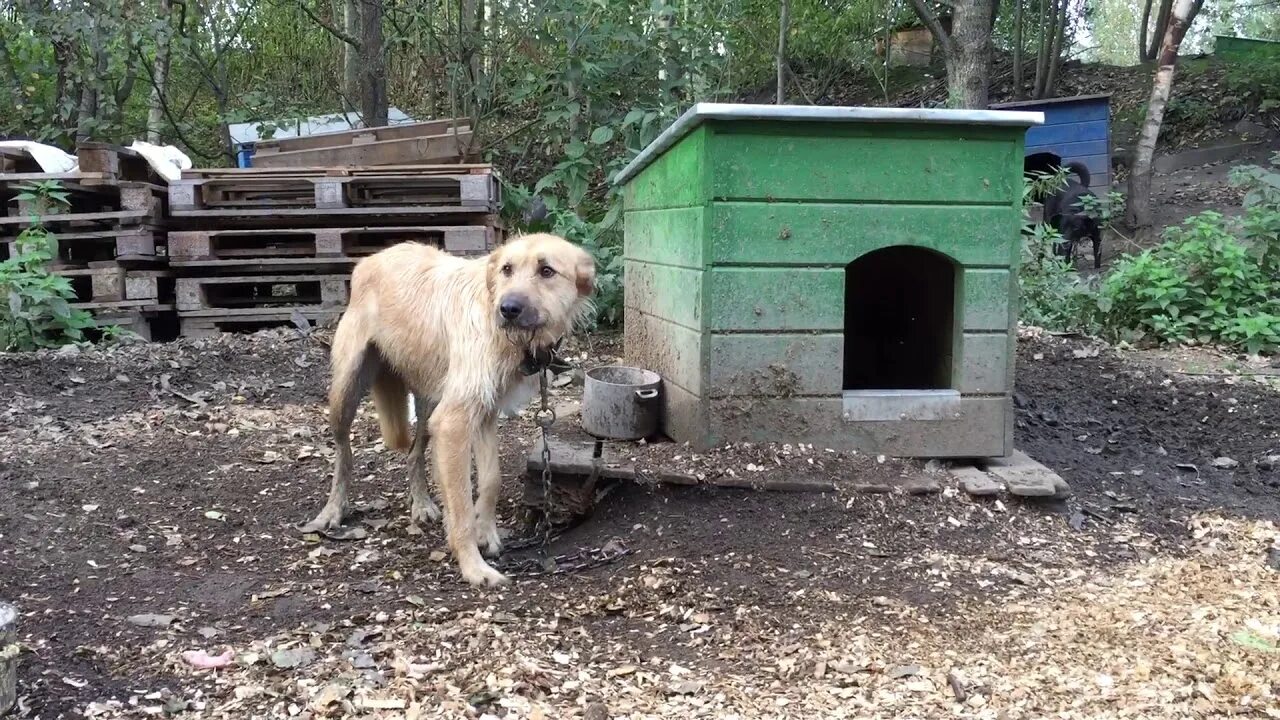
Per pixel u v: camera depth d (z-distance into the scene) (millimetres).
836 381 4566
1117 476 5160
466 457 3949
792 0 16578
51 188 7543
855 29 18125
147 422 5918
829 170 4398
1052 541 4207
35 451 5230
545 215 9469
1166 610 3547
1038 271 9266
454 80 10445
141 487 4867
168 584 3834
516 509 4758
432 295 4176
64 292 7453
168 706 2828
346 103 13250
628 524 4285
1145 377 7172
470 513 3957
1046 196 11320
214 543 4293
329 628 3426
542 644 3287
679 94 10766
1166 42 12680
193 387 6777
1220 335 8742
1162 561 4090
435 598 3744
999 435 4707
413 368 4285
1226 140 16734
